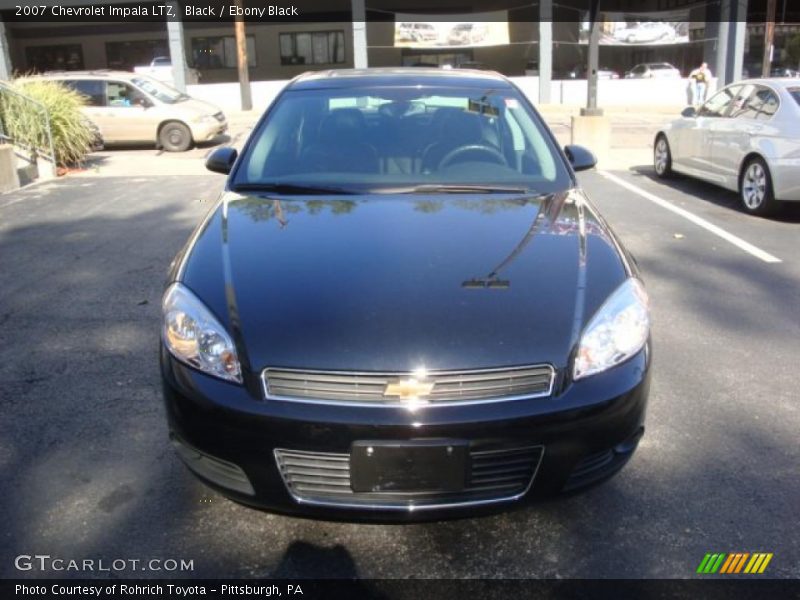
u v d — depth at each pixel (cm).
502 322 247
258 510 253
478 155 381
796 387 384
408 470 232
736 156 817
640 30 2659
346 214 326
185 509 285
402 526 274
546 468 239
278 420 233
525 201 344
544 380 239
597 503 288
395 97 414
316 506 238
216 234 311
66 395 379
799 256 632
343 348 237
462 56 3192
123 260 633
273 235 305
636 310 265
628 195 912
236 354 243
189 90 2559
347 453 232
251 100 2516
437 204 338
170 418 258
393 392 231
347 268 277
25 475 307
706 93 2483
